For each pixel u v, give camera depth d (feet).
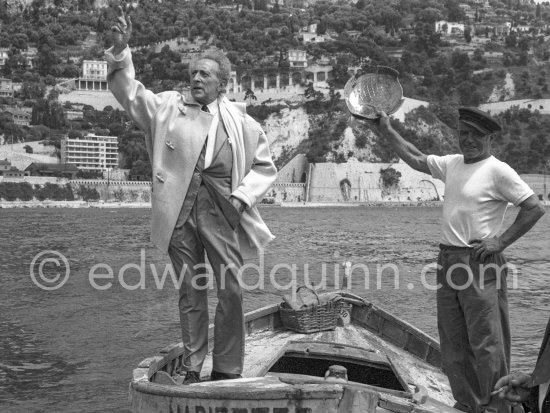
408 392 29.14
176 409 24.02
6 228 317.01
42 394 60.95
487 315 27.86
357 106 32.09
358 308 45.98
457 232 28.50
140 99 28.50
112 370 69.10
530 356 69.05
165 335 85.10
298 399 22.45
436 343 39.65
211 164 28.37
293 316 43.39
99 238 254.06
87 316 97.35
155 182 28.40
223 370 28.81
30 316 97.81
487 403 28.04
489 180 28.17
